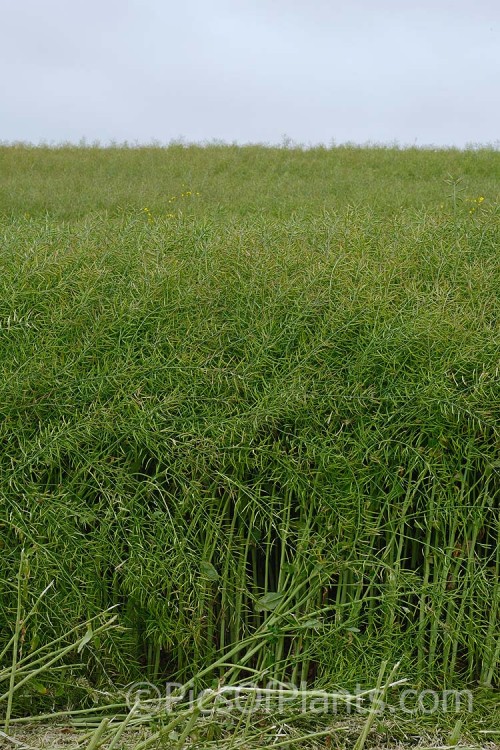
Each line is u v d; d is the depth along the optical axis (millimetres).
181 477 3156
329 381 3322
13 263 3824
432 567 3338
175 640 3199
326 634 3066
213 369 3301
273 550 3303
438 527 3154
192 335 3424
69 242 4109
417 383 3281
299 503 3221
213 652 3131
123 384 3311
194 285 3656
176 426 3236
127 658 3148
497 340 3430
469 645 3131
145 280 3656
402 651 3137
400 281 3879
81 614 3078
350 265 3877
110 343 3461
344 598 3174
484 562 3277
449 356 3350
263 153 14797
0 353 3430
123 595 3125
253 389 3297
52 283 3730
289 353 3467
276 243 4094
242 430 3154
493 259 4102
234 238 4047
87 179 11781
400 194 10031
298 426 3254
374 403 3297
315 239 4309
